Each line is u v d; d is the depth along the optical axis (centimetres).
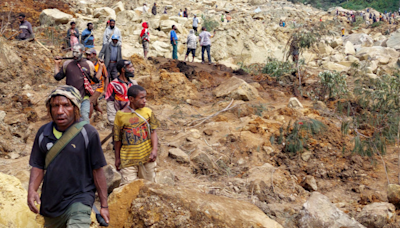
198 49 2217
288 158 665
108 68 927
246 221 331
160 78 1046
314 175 621
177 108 921
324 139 709
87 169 256
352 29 3300
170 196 337
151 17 2444
